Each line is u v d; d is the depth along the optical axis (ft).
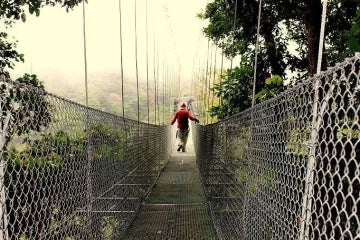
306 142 3.64
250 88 16.60
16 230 4.71
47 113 5.03
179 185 19.92
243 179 7.66
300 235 3.62
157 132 23.16
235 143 8.84
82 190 6.77
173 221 12.67
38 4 11.69
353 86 3.47
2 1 10.93
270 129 5.40
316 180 3.35
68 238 5.95
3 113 3.87
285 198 4.46
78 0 12.05
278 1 13.96
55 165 5.21
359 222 2.41
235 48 16.65
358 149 3.79
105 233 8.77
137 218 13.16
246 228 7.16
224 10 16.58
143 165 16.12
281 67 15.69
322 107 3.18
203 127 21.01
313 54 11.25
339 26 12.43
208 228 11.80
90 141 7.33
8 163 4.05
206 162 17.21
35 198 5.14
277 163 4.95
